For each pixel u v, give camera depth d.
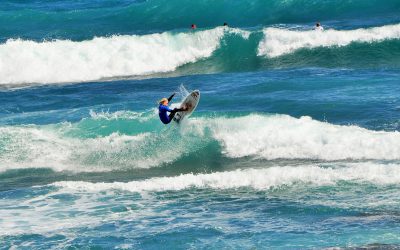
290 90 107.38
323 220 57.78
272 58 140.00
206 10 185.38
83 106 109.31
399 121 86.88
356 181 67.44
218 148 83.81
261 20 176.50
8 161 83.38
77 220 60.62
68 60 142.25
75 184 71.69
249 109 98.00
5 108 111.75
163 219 60.19
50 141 86.69
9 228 58.75
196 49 145.62
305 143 81.69
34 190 70.81
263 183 69.06
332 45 140.12
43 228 58.66
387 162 75.12
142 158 83.44
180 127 85.81
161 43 146.00
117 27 180.88
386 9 170.25
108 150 84.44
